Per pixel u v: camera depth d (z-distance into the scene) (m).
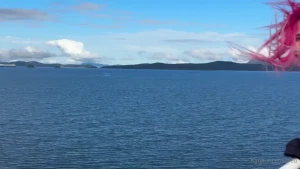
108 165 48.34
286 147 2.16
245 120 80.69
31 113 89.12
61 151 54.56
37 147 56.41
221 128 71.62
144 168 46.88
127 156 52.09
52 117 83.88
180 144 58.59
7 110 93.19
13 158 50.75
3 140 60.22
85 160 50.31
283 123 76.12
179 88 180.38
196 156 51.78
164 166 47.44
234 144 58.06
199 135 65.25
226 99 127.38
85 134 66.06
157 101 119.81
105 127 72.69
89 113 90.81
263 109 99.56
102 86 188.75
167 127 73.00
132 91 157.75
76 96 133.00
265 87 198.62
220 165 47.31
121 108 101.50
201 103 114.56
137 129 70.88
